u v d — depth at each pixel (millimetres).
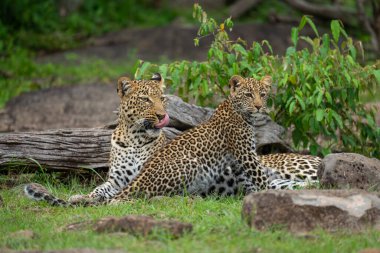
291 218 9656
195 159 12500
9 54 29938
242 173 13086
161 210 11031
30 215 11070
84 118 21703
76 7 36375
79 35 34188
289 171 13633
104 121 21266
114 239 9180
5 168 13797
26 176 14062
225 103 13242
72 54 31438
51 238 9484
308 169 13609
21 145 13734
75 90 25781
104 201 11672
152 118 12414
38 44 32594
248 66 14719
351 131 15766
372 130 15656
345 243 9219
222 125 13008
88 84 27078
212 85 15203
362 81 15039
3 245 9242
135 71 14805
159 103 12500
